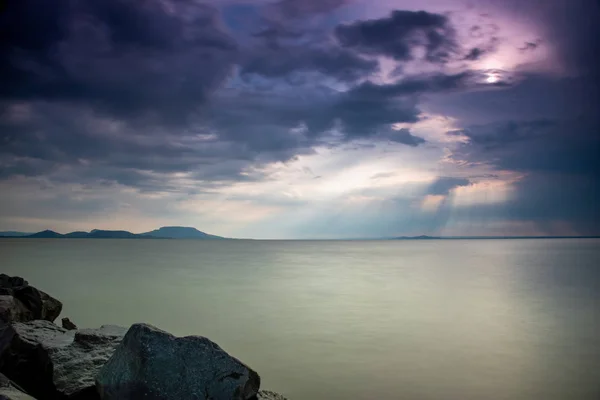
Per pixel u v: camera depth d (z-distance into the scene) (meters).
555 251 133.88
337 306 30.12
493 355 18.38
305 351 18.66
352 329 22.94
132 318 25.27
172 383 6.76
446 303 31.89
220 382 6.86
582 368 16.67
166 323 24.05
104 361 8.38
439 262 81.44
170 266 65.44
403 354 18.34
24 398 6.55
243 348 19.11
